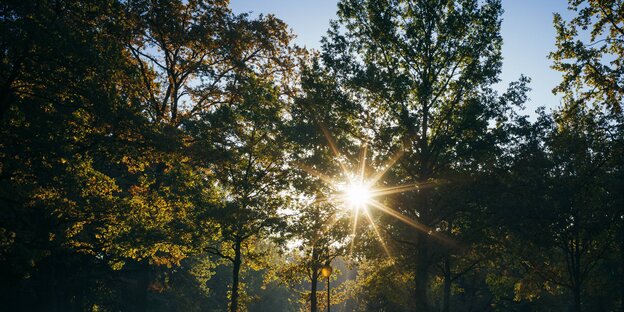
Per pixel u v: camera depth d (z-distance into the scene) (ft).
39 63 52.19
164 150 62.69
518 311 127.34
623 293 91.20
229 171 85.25
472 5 65.31
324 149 70.03
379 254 76.18
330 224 71.36
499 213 61.36
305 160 76.64
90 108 55.77
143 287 88.22
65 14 56.54
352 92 66.85
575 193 68.18
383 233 74.64
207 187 83.82
